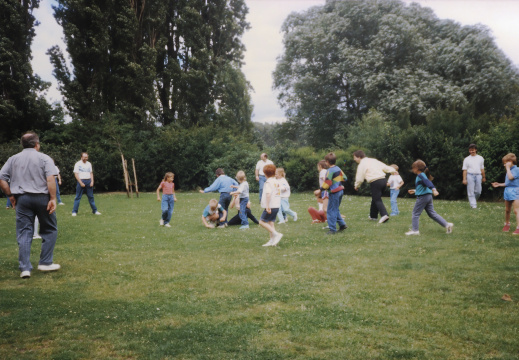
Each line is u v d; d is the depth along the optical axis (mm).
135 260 6852
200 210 15117
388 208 13664
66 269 6277
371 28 34125
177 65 33188
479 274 5531
